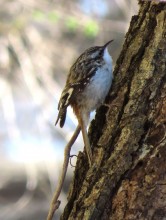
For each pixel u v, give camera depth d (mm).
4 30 18906
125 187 6953
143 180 6883
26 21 19062
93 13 18703
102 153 7273
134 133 7047
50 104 18375
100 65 8609
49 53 19094
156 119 6988
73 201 7582
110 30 18797
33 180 19203
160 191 6809
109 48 19141
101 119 7770
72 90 8516
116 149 7121
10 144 21797
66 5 18750
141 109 7125
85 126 8188
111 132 7301
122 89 7539
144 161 6914
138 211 6867
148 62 7309
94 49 8805
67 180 21938
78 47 19656
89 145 7621
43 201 21625
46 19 18969
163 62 7215
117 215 6961
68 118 17312
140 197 6867
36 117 18250
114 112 7387
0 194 22672
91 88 8352
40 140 18500
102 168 7160
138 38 7621
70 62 19188
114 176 7035
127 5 18797
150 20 7574
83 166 7652
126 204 6926
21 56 18672
